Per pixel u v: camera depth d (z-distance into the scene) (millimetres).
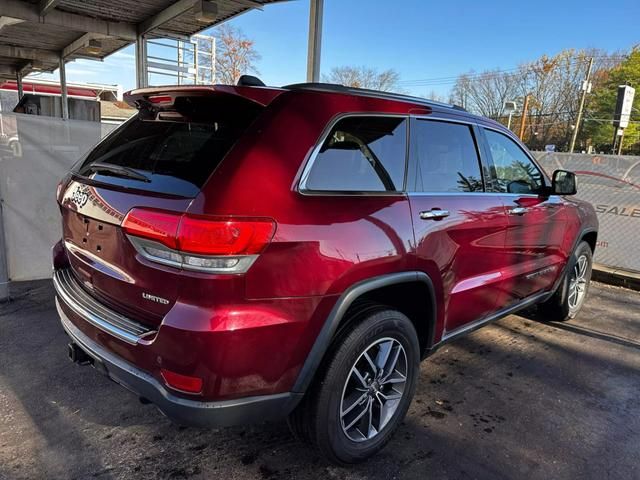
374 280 2182
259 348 1840
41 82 30172
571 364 3631
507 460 2457
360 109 2303
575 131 47688
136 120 2605
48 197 4828
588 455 2525
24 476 2189
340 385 2150
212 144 1984
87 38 11812
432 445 2559
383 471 2340
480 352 3795
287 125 2008
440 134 2811
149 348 1849
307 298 1930
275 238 1816
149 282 1886
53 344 3539
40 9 8992
